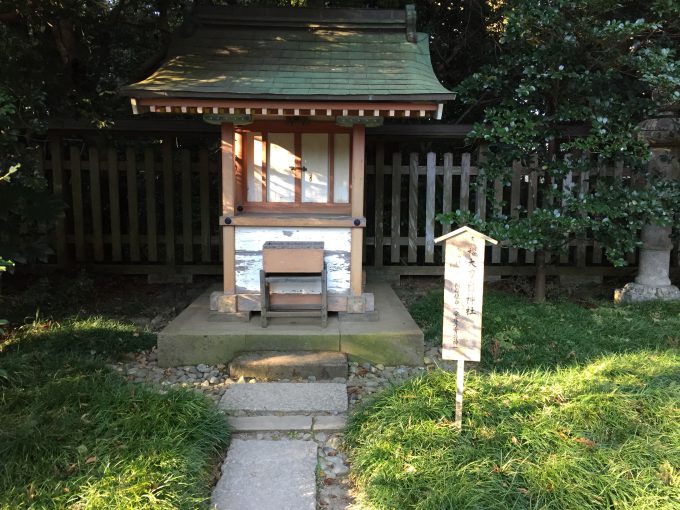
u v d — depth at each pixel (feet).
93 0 18.01
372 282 21.79
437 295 19.22
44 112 17.53
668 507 7.93
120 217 22.33
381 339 14.53
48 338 14.65
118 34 24.32
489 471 8.69
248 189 16.48
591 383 11.25
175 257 22.36
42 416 9.88
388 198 23.54
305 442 10.57
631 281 22.27
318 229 15.48
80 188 21.45
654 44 16.58
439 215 17.56
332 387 12.98
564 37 16.06
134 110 13.98
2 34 14.80
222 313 15.55
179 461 8.91
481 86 18.28
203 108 13.82
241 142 16.29
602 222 16.89
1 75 14.56
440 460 9.05
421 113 13.87
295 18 16.87
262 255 15.30
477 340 9.71
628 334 15.48
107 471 8.50
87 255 22.26
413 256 22.34
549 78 16.99
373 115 14.05
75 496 8.15
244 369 13.69
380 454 9.40
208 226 21.97
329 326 15.19
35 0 15.83
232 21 16.74
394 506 8.27
